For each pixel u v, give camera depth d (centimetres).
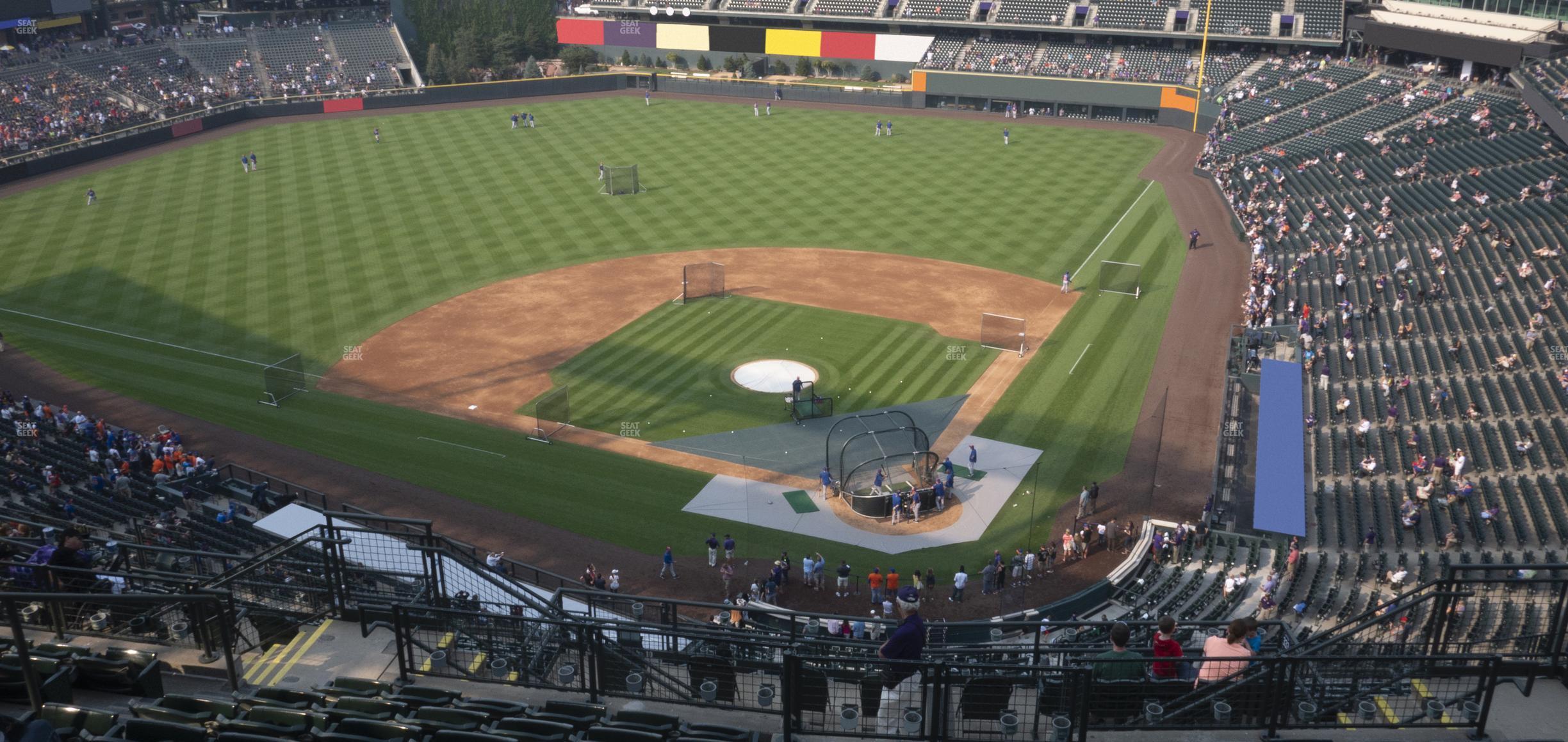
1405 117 8456
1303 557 3678
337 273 6638
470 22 13262
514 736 1318
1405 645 1766
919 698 1571
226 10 12788
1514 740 1353
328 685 1561
